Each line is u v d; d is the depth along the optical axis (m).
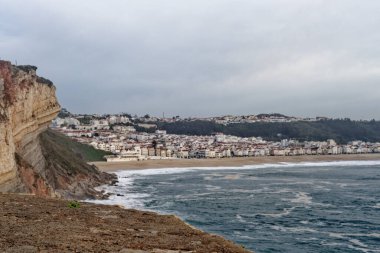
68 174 80.38
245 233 46.91
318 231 48.19
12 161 44.56
